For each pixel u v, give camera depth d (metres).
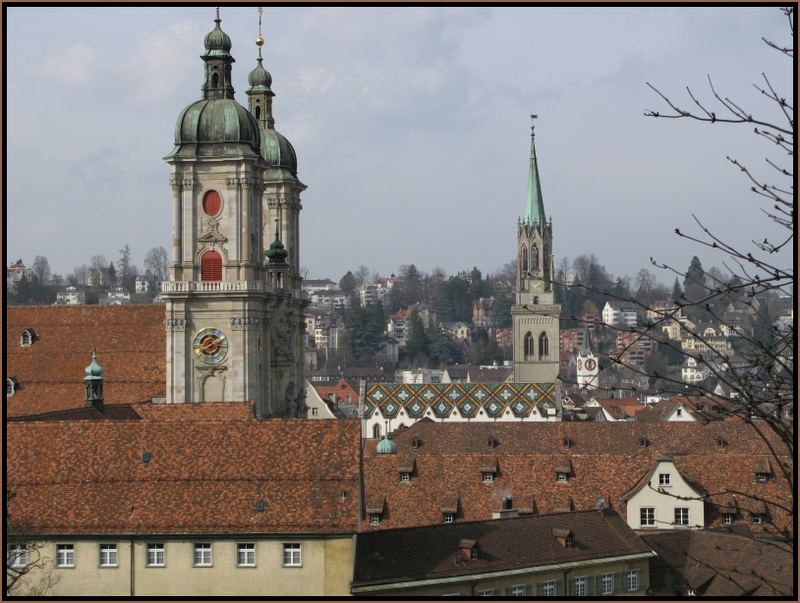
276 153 196.00
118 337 172.50
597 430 152.38
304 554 92.25
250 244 164.25
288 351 183.25
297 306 190.62
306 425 99.81
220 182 163.38
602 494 124.38
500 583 98.19
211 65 166.75
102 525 93.62
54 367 170.38
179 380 164.00
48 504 95.38
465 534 100.44
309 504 93.75
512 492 124.69
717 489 124.06
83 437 100.62
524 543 102.25
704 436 145.50
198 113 164.00
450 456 127.81
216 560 92.94
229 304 163.50
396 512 123.19
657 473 122.44
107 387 168.75
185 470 97.44
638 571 106.88
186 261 164.00
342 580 91.69
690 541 110.38
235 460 97.75
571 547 104.56
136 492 96.00
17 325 173.50
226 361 164.00
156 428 100.88
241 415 132.38
